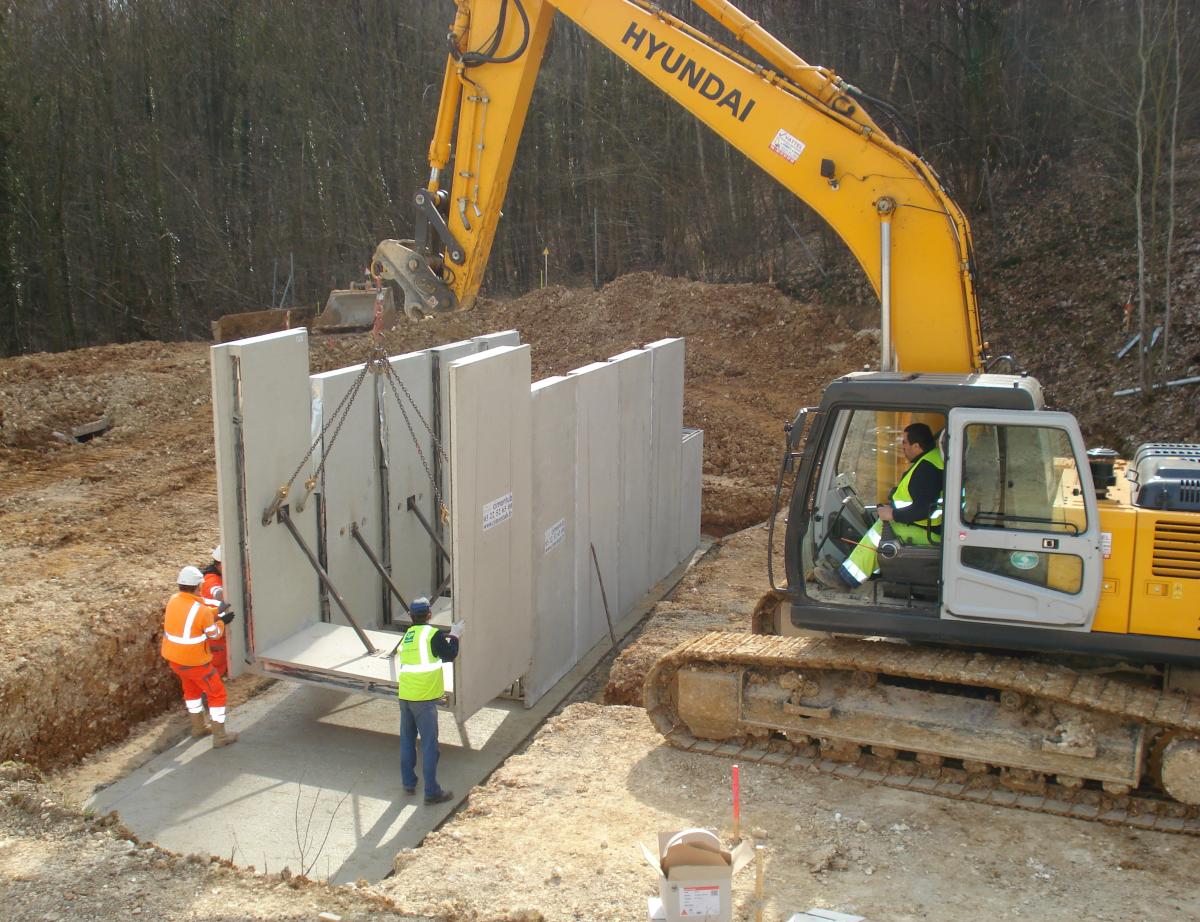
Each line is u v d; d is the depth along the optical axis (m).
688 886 5.27
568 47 34.78
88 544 12.36
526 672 10.02
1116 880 6.14
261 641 9.30
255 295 35.56
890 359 8.19
